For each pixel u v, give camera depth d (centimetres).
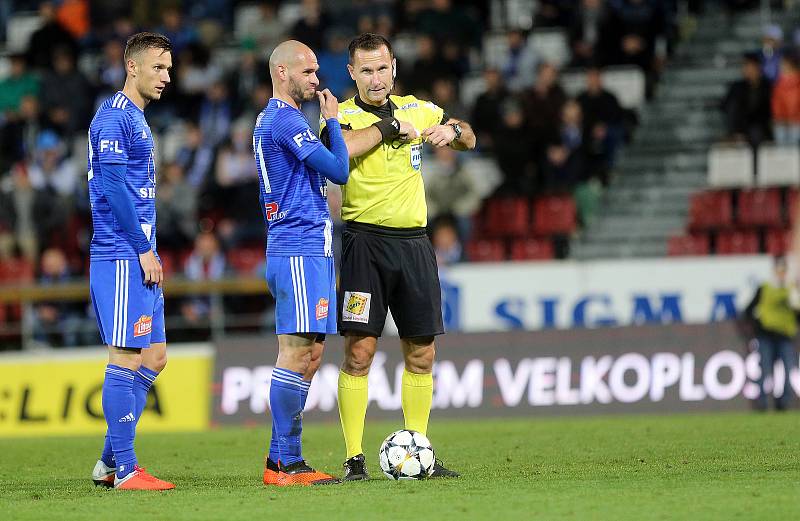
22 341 5947
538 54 7331
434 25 7550
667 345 5372
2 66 8625
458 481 2731
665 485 2575
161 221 6675
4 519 2320
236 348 5559
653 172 6994
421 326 2848
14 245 6819
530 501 2375
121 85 7719
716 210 6419
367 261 2820
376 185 2816
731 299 5809
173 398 5534
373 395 5378
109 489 2786
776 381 5253
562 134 6800
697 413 5278
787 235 6200
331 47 7406
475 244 6550
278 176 2727
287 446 2761
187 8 8738
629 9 7338
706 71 7431
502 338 5462
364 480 2791
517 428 4616
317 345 2825
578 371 5391
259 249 6531
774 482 2586
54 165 7094
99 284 2748
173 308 6091
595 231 6744
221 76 7788
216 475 3136
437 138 2878
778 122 6588
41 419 5562
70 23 8712
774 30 6881
